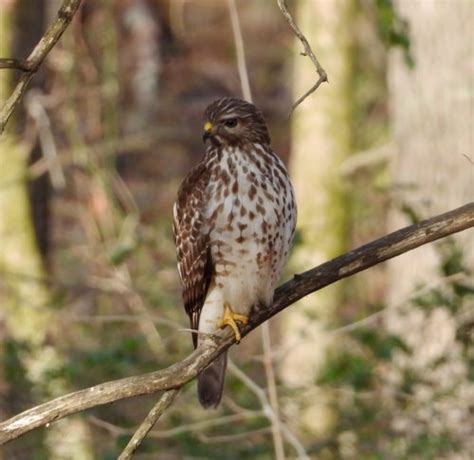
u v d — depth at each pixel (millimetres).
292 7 27297
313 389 12781
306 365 15547
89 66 19781
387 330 13086
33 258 16688
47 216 17062
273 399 10578
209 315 9141
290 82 28562
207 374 9078
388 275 15359
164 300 14508
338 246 18984
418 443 11562
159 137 22719
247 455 11883
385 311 11828
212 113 8898
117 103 21859
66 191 20781
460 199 13648
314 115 19250
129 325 14797
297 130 19547
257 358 11383
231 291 8992
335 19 19203
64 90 19266
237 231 8820
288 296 8102
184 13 30031
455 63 13680
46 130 16609
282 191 8852
